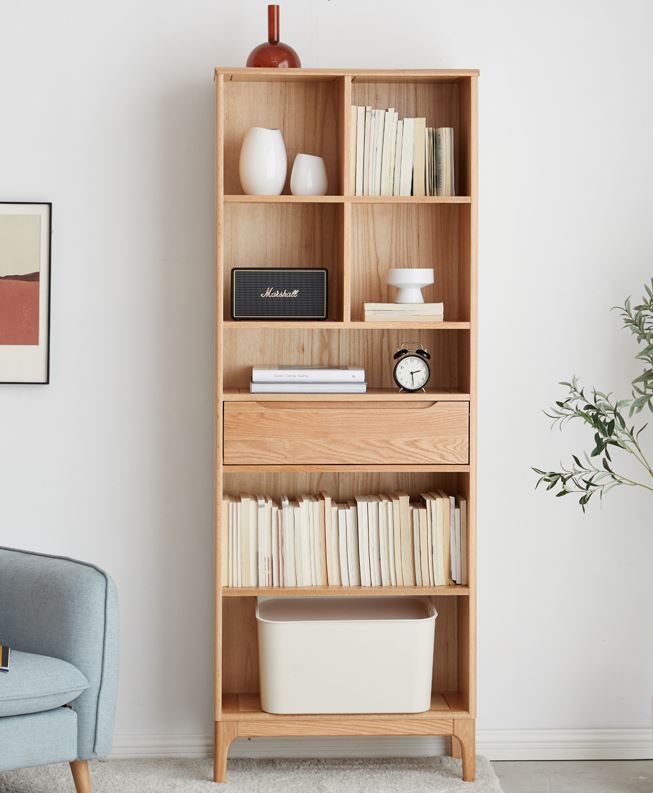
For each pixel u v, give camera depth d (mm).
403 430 3213
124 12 3373
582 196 3467
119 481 3441
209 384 3441
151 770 3324
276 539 3248
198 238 3418
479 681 3520
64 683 2750
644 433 3512
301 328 3205
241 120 3395
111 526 3445
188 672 3473
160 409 3438
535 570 3516
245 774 3291
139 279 3414
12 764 2697
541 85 3447
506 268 3469
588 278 3480
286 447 3193
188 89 3395
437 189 3270
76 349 3410
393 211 3432
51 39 3357
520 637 3523
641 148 3469
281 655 3205
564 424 3498
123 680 3463
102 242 3398
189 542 3463
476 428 3229
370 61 3426
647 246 3482
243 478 3443
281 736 3289
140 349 3426
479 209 3453
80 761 2887
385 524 3264
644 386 3449
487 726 3525
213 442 3451
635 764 3482
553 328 3482
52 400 3412
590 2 3447
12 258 3361
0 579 3045
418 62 3430
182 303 3424
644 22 3455
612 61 3455
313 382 3209
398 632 3225
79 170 3381
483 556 3506
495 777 3289
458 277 3438
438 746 3488
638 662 3543
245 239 3414
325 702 3230
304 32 3414
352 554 3270
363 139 3240
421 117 3408
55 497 3430
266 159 3217
